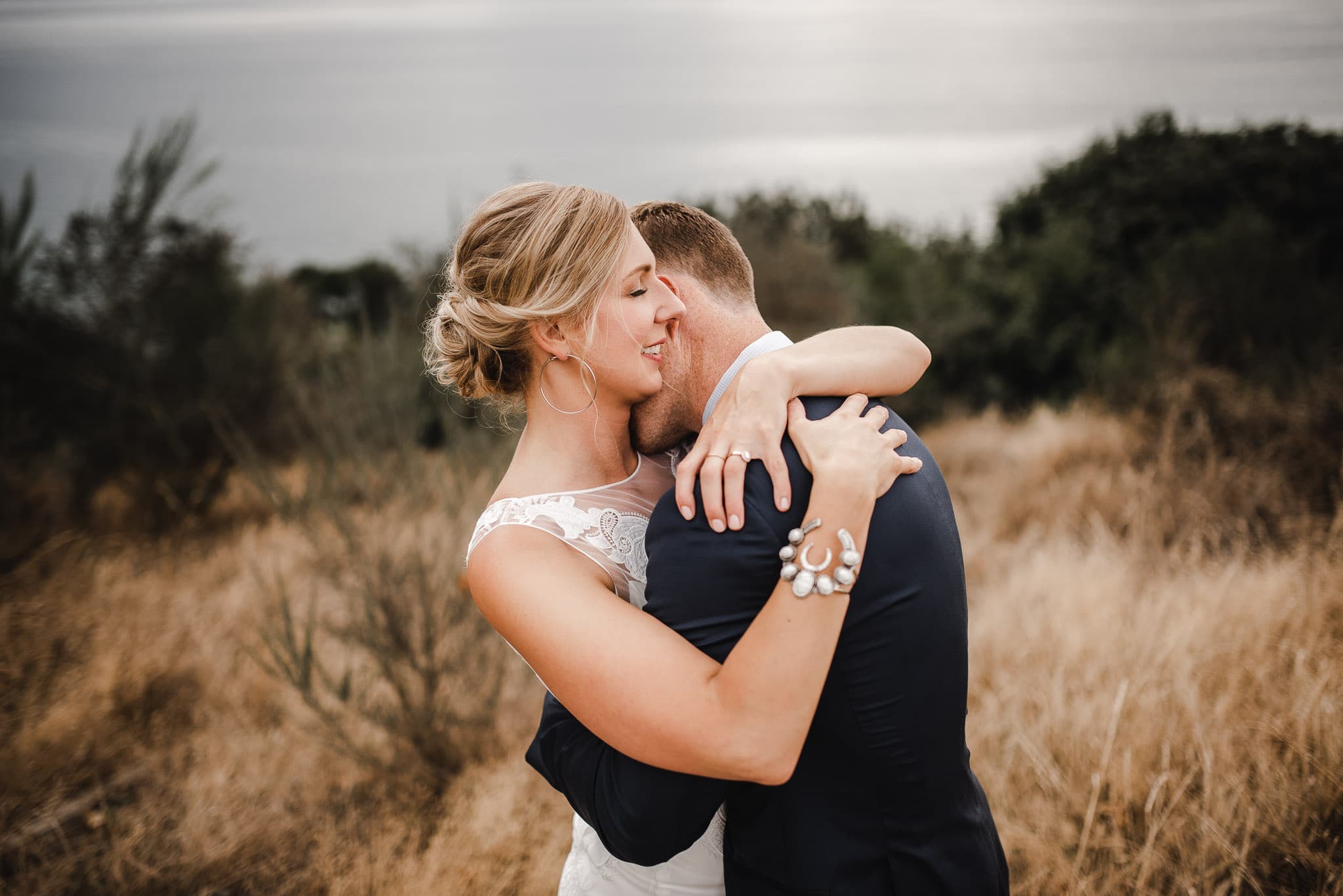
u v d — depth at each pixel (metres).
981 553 4.64
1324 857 1.93
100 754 3.11
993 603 3.69
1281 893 1.91
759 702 0.85
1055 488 5.29
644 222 1.22
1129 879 2.00
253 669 3.70
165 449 6.00
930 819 0.98
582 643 0.94
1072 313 11.82
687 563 0.94
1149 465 4.85
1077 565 3.85
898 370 1.16
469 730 3.14
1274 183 11.68
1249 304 6.55
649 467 1.31
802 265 9.55
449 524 3.32
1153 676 2.66
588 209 1.08
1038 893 2.06
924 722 0.96
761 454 0.96
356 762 3.08
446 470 3.59
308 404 3.81
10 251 5.75
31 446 5.69
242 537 5.46
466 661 3.15
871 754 0.95
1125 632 3.05
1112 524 4.47
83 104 69.12
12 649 3.48
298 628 3.94
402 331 4.77
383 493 3.63
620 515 1.18
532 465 1.20
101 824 2.76
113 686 3.48
